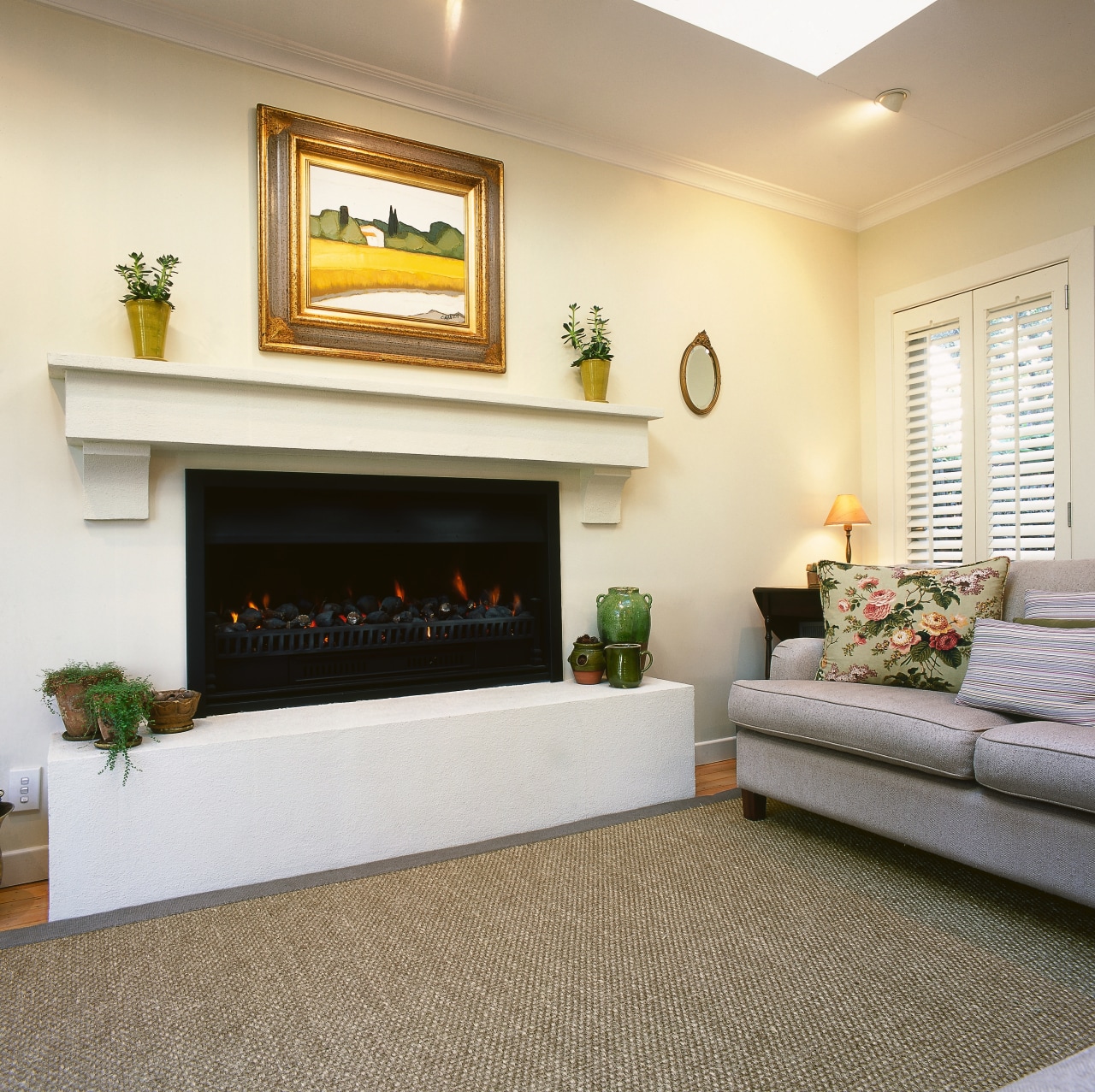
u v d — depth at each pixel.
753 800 2.56
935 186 3.57
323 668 2.62
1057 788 1.67
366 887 2.07
